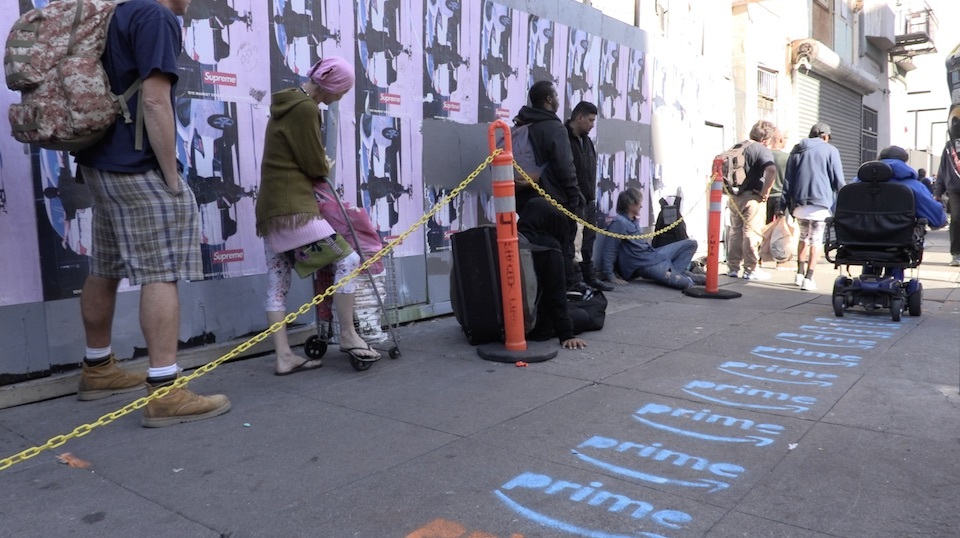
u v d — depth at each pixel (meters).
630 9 8.65
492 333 4.86
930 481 2.68
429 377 4.19
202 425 3.38
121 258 3.36
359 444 3.11
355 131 5.23
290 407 3.64
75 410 3.60
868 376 4.15
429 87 5.82
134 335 4.15
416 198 5.78
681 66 9.58
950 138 10.95
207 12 4.32
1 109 3.54
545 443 3.10
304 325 5.02
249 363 4.55
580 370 4.31
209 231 4.44
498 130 6.42
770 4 12.62
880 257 5.97
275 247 4.00
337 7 5.07
